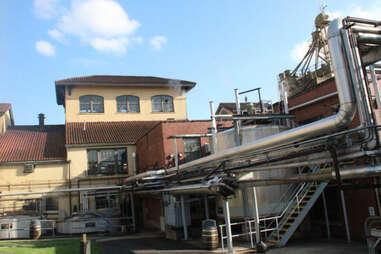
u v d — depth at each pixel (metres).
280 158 10.44
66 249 14.39
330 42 8.10
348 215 15.28
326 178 9.23
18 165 26.33
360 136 8.20
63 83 31.95
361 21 8.26
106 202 27.09
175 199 18.19
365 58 9.52
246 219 15.11
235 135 14.84
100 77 35.53
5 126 32.25
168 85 34.84
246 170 11.86
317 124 8.67
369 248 10.59
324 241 14.88
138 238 19.27
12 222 21.80
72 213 25.38
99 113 32.91
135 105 34.12
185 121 22.20
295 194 15.12
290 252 12.70
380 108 11.73
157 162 22.30
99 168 27.77
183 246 15.72
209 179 13.98
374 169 7.81
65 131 31.58
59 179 26.84
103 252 15.00
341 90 7.91
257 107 24.89
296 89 21.20
